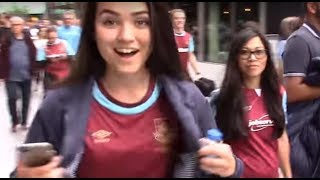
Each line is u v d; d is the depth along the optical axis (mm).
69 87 1781
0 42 8141
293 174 3510
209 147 1731
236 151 3246
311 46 3434
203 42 15750
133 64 1749
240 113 3219
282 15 12172
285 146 3486
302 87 3453
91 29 1810
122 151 1732
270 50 3383
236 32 3469
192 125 1778
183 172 1809
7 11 17172
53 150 1658
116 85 1780
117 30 1738
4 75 8109
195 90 1887
